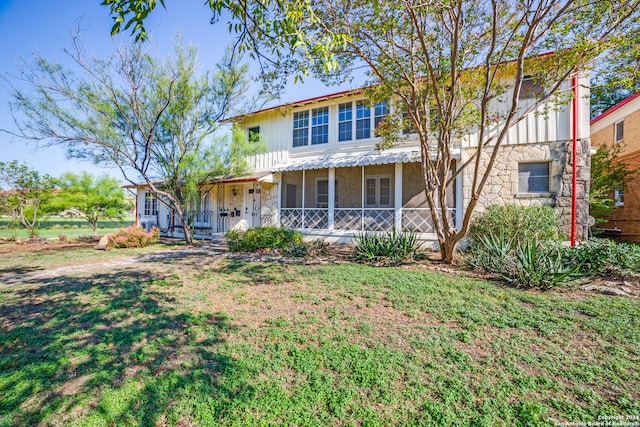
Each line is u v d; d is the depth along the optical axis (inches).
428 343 158.4
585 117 402.0
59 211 728.3
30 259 422.9
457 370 135.0
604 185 553.6
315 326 183.6
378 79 387.9
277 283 280.1
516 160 434.0
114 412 113.8
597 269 277.4
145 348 159.8
